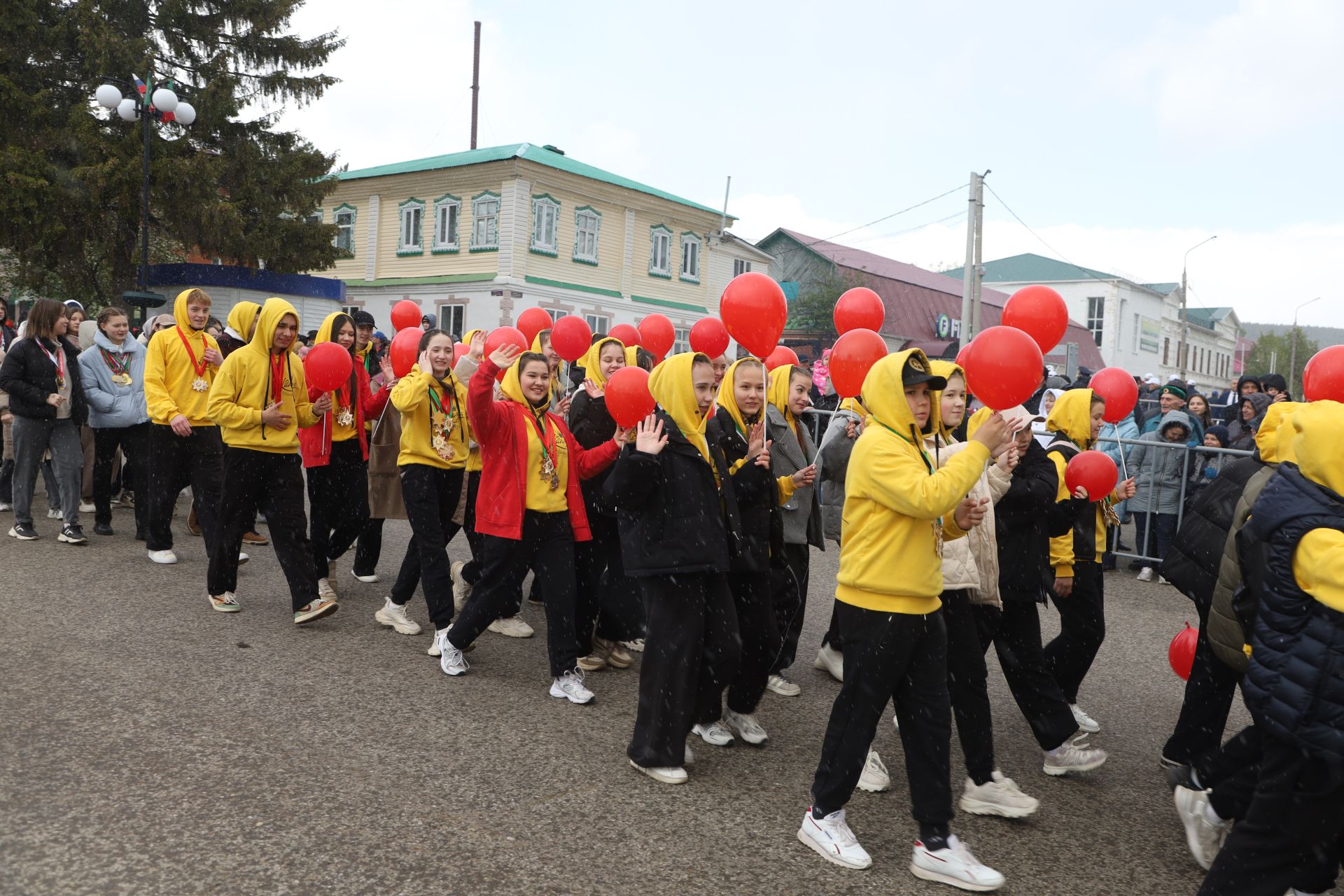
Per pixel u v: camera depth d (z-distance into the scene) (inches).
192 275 850.8
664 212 1203.9
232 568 234.5
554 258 1072.2
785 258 1584.6
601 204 1123.9
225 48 920.9
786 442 204.8
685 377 153.2
